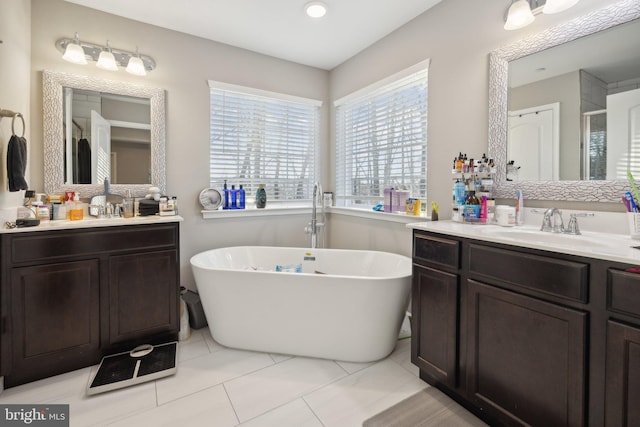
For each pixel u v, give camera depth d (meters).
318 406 1.49
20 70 1.86
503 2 1.76
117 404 1.50
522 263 1.19
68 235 1.72
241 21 2.35
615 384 0.95
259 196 2.89
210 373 1.76
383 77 2.60
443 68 2.11
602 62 1.40
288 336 1.94
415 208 2.32
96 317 1.82
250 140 2.91
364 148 2.91
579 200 1.47
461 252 1.45
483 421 1.39
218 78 2.68
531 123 1.65
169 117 2.49
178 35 2.50
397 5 2.15
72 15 2.13
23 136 1.73
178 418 1.41
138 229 1.93
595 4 1.42
